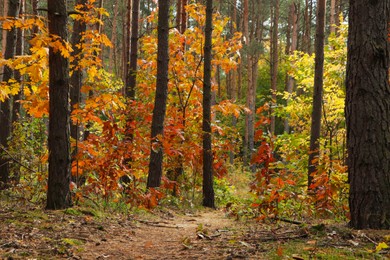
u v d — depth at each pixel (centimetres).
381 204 480
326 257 368
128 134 1059
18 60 614
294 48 3036
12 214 601
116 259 444
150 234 631
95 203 774
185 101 1354
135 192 771
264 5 3303
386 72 493
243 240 496
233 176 2231
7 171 953
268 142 691
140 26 3444
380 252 379
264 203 664
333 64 1289
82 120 778
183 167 1352
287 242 454
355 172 496
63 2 666
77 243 495
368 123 486
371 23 493
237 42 1340
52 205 680
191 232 670
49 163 686
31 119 1035
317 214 705
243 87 4103
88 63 829
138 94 1323
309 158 1088
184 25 1591
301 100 1416
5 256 404
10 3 960
